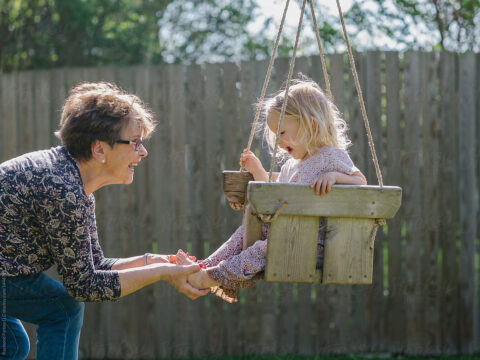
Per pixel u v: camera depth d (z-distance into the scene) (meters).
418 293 3.85
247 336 3.91
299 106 2.11
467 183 3.84
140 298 3.99
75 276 1.92
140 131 2.05
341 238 1.96
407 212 3.84
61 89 4.04
